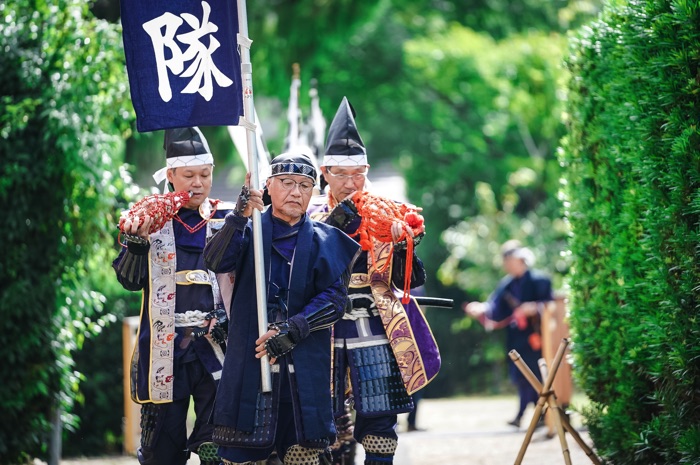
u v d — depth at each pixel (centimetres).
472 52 6681
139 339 1786
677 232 1744
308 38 5600
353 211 1738
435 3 7531
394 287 1814
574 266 2236
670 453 1830
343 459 2103
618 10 2016
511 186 6838
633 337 1944
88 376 3325
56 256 2564
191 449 1809
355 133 1900
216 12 1700
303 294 1619
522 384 3434
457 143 6988
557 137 6272
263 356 1577
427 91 7175
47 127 2506
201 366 1798
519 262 3531
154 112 1698
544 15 7306
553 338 3494
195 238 1819
